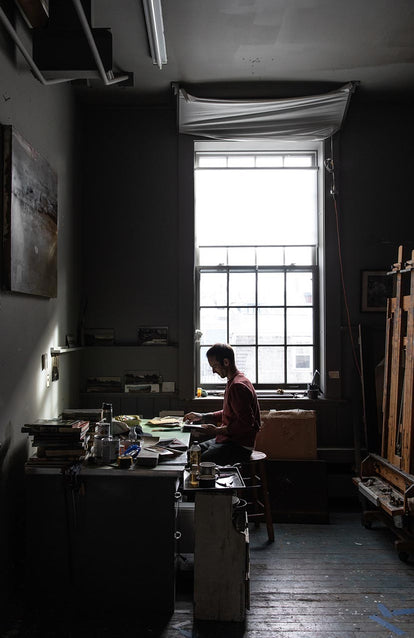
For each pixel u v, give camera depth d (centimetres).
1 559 257
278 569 310
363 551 338
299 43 361
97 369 443
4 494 261
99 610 262
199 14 326
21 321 287
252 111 428
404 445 350
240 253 461
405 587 288
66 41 285
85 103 445
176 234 450
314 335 459
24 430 266
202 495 253
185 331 441
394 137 449
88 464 269
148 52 369
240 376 357
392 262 446
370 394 422
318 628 246
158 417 408
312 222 463
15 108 280
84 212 449
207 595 252
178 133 446
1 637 237
